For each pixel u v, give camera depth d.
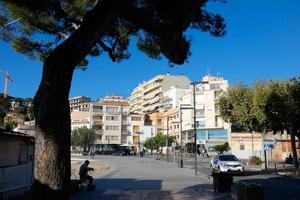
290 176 32.75
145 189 21.67
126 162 61.00
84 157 84.38
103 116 139.50
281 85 36.31
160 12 9.96
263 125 38.44
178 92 149.00
